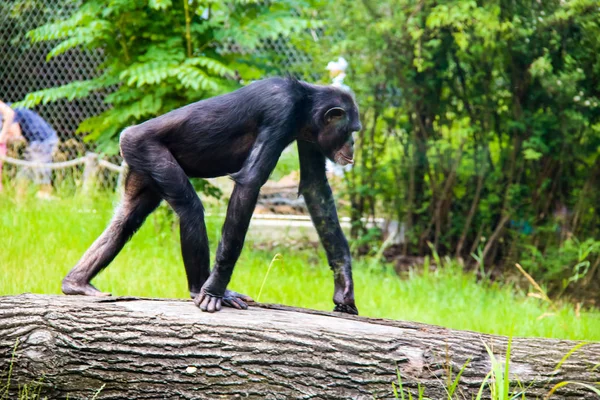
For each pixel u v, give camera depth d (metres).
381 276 10.03
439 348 4.93
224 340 4.88
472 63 10.73
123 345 4.86
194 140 5.58
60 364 4.82
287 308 5.54
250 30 10.52
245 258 10.16
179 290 8.15
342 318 5.30
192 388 4.80
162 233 10.52
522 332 7.70
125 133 5.59
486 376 4.63
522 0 10.43
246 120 5.55
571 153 10.59
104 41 11.07
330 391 4.77
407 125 11.14
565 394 4.75
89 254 5.81
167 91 10.42
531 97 10.69
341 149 5.84
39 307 5.01
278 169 9.86
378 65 10.91
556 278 10.48
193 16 10.97
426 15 10.64
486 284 9.84
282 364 4.81
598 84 10.48
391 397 4.75
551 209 10.91
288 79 5.72
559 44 10.48
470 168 10.98
